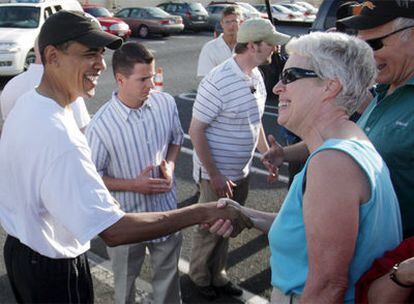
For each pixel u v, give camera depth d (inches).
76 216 63.9
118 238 67.1
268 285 131.0
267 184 201.6
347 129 54.6
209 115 107.9
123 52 90.9
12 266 72.0
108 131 92.9
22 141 64.1
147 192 95.3
